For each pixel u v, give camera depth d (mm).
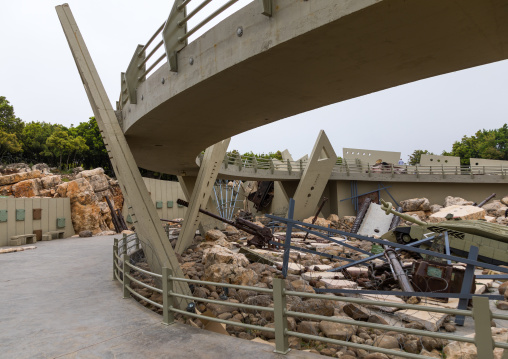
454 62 6523
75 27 10969
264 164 36469
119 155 10164
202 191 17766
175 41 8305
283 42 5758
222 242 19156
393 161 46781
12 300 7801
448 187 42406
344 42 5746
